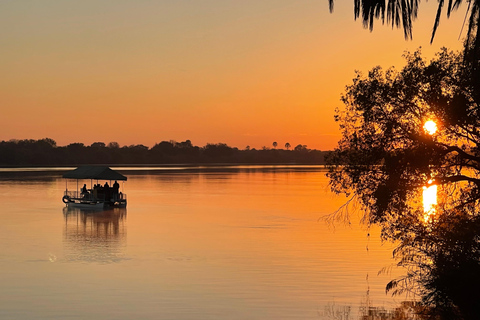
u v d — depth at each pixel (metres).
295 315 20.28
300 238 38.09
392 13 15.18
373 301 21.80
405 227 19.02
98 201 61.34
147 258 31.00
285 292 23.41
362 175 19.31
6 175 153.25
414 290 22.58
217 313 20.59
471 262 17.58
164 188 97.19
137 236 39.50
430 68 18.09
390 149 19.03
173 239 38.09
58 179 128.25
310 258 30.62
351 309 20.81
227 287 24.30
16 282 25.28
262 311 20.78
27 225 45.62
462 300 17.89
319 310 20.81
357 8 15.48
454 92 18.09
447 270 17.97
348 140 19.67
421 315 19.08
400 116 18.92
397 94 18.66
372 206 19.44
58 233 41.00
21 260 30.39
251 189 94.12
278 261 29.92
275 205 63.91
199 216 52.62
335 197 75.25
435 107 17.70
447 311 18.41
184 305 21.62
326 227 43.78
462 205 18.70
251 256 31.47
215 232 41.47
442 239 18.42
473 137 18.30
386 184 18.56
